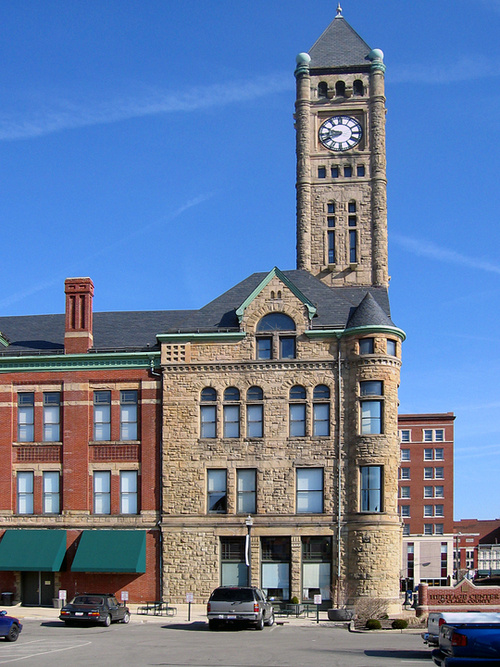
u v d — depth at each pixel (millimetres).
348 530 58969
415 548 150375
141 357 63219
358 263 78438
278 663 31406
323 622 52750
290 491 60062
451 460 152875
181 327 63469
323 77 82125
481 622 27141
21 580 61875
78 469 62500
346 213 79438
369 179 79875
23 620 51812
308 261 78812
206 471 61094
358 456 59312
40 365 64062
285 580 59406
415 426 154625
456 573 155875
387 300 68938
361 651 36281
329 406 60750
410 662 31922
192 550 60219
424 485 152750
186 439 61531
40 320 71625
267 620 49281
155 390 62750
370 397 59719
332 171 80500
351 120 81312
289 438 60625
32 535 61719
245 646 37938
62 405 63500
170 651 35375
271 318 62219
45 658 32094
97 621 47469
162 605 58969
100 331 67812
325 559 59281
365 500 58844
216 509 60781
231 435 61531
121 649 35906
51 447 63188
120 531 61188
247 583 59500
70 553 61594
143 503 61375
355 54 82500
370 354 59906
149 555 60812
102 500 62281
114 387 63281
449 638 26422
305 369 61219
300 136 81188
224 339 62219
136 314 70500
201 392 62094
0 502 62875
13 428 63688
